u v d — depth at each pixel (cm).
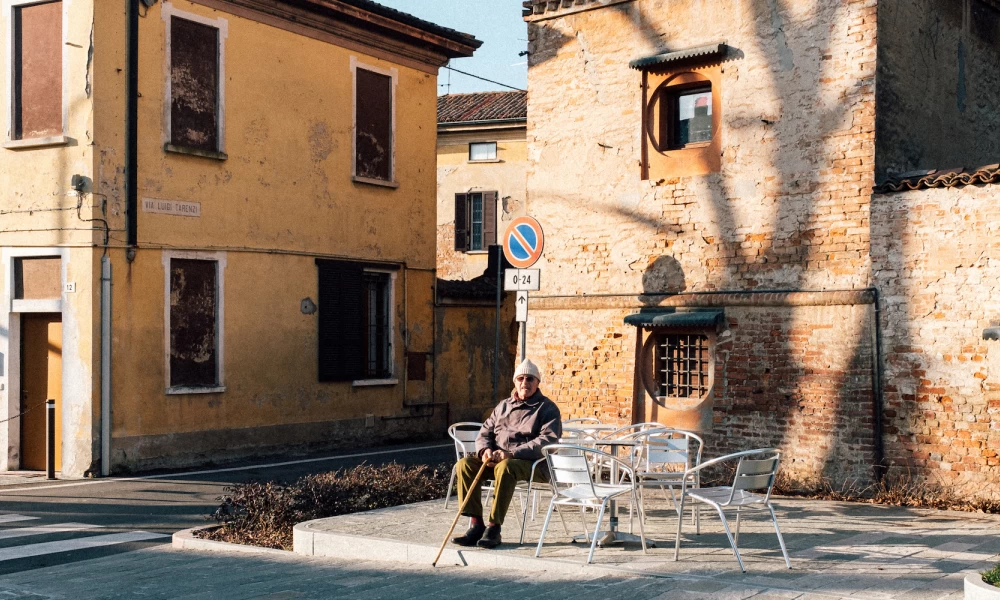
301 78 1881
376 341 2061
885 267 1172
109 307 1557
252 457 1772
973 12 1427
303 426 1870
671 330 1348
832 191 1217
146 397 1606
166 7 1648
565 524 923
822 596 673
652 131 1380
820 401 1213
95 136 1550
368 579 788
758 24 1284
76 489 1391
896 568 767
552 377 1444
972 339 1105
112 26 1580
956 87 1378
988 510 1070
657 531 944
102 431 1543
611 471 948
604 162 1410
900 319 1158
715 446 1298
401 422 2089
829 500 1167
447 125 3212
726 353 1292
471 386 2266
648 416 1361
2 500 1293
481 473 876
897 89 1236
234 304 1750
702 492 820
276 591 750
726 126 1307
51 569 891
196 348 1694
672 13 1355
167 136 1645
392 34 2056
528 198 1479
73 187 1549
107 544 1013
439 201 3278
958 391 1114
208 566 877
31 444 1625
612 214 1402
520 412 923
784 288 1252
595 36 1423
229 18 1750
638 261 1377
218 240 1723
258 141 1797
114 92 1580
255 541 1006
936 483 1127
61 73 1588
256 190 1792
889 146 1218
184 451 1656
